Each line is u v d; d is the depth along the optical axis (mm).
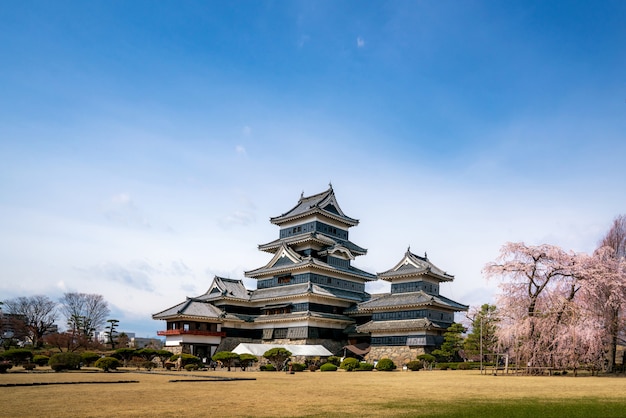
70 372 46875
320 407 20375
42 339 104750
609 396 24609
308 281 75000
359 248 85750
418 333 66750
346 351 74938
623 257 51156
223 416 17719
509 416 17422
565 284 48906
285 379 40031
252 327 79625
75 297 108938
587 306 47500
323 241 79062
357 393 26938
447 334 65875
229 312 78688
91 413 18547
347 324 77500
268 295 78500
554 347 47031
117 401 22469
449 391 28219
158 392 26969
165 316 74188
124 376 41750
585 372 49594
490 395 25516
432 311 68750
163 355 64750
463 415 17750
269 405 21094
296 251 82750
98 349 102875
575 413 18094
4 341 97812
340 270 78375
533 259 50250
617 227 58031
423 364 61625
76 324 107062
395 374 49875
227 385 32594
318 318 71688
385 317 71938
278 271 78312
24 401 22406
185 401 22562
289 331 73312
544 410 19031
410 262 74500
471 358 71500
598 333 44688
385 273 74500
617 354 64188
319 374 50344
